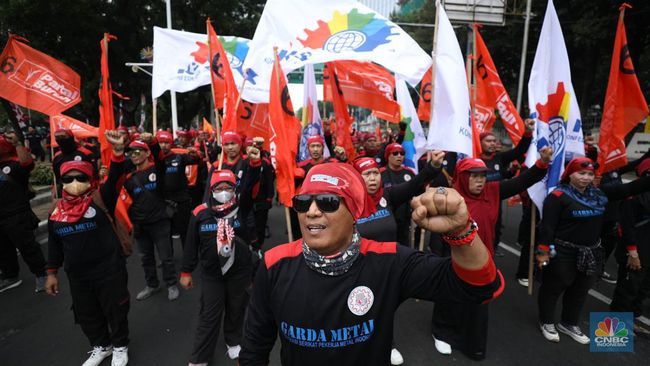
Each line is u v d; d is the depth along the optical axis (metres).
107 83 4.33
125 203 4.18
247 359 1.41
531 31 18.39
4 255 4.62
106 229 2.97
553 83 3.91
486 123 5.12
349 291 1.24
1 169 4.28
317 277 1.26
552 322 3.53
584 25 14.82
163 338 3.55
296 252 1.36
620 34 3.81
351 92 6.28
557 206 3.28
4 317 3.97
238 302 3.10
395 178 4.57
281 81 3.87
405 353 3.32
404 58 4.32
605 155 3.97
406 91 5.58
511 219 8.16
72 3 13.86
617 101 3.88
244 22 20.56
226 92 4.25
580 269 3.27
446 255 3.50
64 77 5.10
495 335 3.61
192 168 6.43
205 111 28.66
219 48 4.38
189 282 3.08
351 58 4.36
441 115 3.34
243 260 3.06
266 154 6.02
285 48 4.58
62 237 2.86
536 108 4.01
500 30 18.98
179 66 6.12
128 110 24.11
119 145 2.93
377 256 1.30
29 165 4.54
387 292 1.27
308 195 1.23
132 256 5.78
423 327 3.78
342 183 1.24
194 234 3.02
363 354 1.25
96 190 3.01
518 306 4.21
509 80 22.70
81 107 19.98
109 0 17.27
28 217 4.46
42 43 14.96
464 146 3.27
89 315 3.04
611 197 3.51
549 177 3.85
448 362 3.19
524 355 3.28
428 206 1.03
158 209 4.30
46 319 3.93
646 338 3.52
